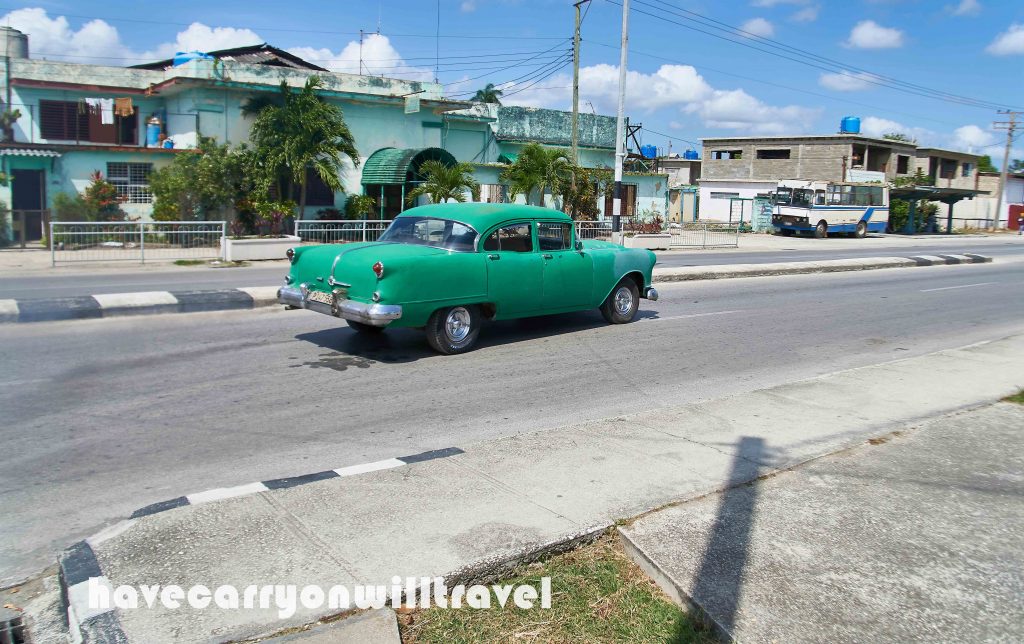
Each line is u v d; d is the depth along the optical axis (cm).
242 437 600
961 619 352
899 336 1168
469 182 2686
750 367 920
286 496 456
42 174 2317
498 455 546
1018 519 459
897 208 4984
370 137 2830
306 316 1135
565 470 518
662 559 394
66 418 634
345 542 396
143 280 1557
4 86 2436
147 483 505
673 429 627
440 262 873
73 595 343
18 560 408
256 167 2381
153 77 2620
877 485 507
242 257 2022
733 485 499
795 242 3866
